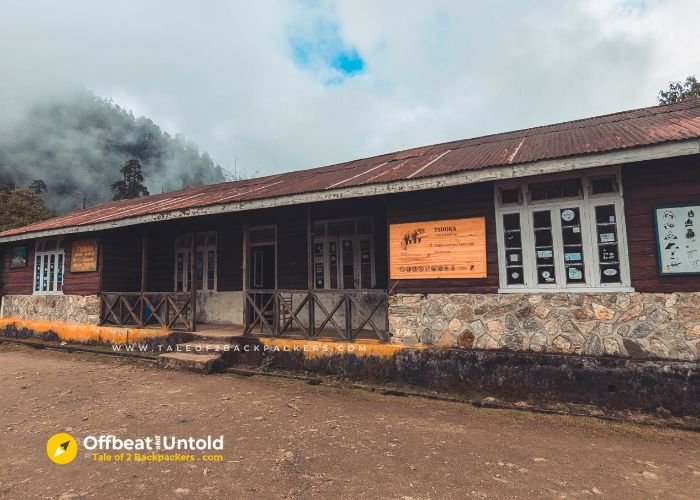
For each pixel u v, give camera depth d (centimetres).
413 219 674
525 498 328
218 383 691
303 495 333
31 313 1218
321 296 957
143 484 353
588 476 365
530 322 586
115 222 947
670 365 504
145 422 504
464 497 329
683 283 511
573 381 545
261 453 413
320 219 965
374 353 677
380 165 882
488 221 624
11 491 344
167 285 1193
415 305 662
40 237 1162
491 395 586
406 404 575
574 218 576
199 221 1060
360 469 378
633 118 743
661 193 528
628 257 541
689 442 440
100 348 991
